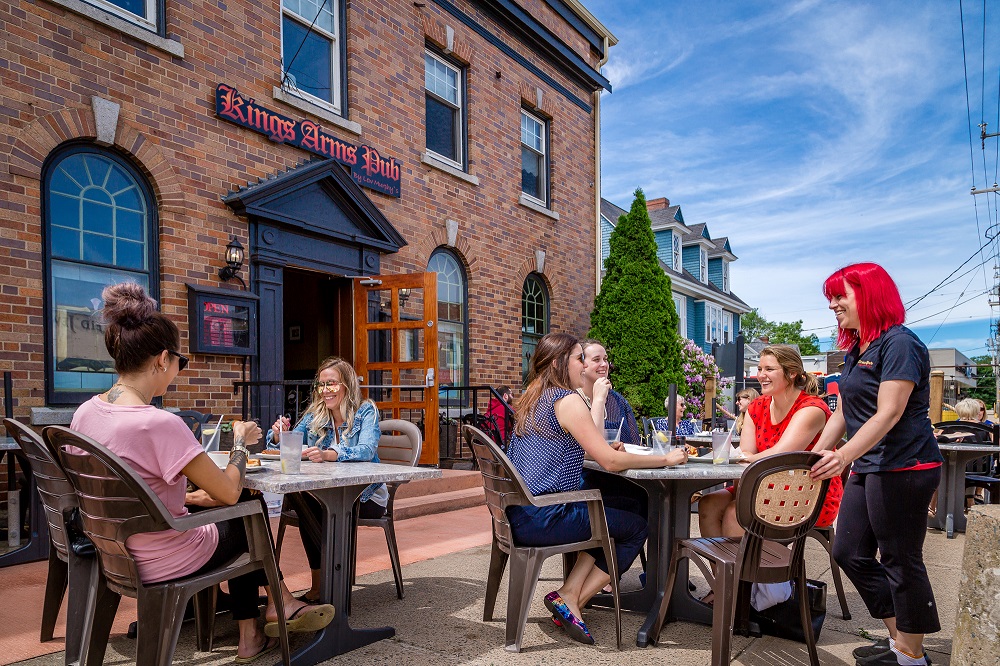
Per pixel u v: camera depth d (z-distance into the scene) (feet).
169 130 18.92
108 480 6.84
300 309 30.30
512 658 9.30
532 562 9.58
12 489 14.51
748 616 10.39
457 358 29.37
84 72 17.12
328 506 9.21
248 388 20.33
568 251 36.63
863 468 8.52
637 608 11.38
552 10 35.40
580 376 10.80
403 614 11.11
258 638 9.14
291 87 22.43
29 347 15.94
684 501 10.96
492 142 31.32
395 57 26.40
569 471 10.11
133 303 7.49
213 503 8.20
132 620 10.66
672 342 36.09
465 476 23.44
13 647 9.27
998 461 22.20
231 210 20.35
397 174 26.08
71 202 17.13
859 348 8.91
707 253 84.02
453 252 29.43
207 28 19.99
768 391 12.05
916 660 8.48
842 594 11.27
